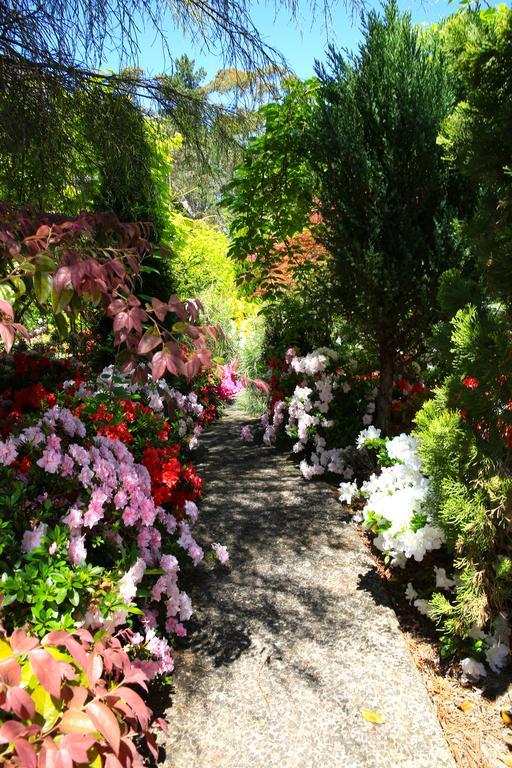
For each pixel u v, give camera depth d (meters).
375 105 3.80
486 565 2.11
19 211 2.05
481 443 2.10
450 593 2.48
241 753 1.78
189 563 2.95
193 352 1.75
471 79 2.20
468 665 2.10
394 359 4.30
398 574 2.82
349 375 4.59
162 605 2.48
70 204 4.02
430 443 2.14
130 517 2.20
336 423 4.52
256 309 10.33
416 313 3.87
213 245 11.02
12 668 1.10
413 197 3.76
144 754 1.78
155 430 3.59
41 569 1.64
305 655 2.24
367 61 3.93
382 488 2.85
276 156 5.00
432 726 1.86
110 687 1.50
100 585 1.80
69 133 3.58
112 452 2.52
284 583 2.78
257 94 3.72
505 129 2.10
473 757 1.78
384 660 2.19
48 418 2.36
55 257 1.78
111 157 3.74
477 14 2.34
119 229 2.16
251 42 3.44
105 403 3.18
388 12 3.88
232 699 2.02
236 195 5.32
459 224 2.40
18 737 1.04
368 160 3.68
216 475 4.48
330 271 4.17
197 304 1.90
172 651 2.30
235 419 7.03
